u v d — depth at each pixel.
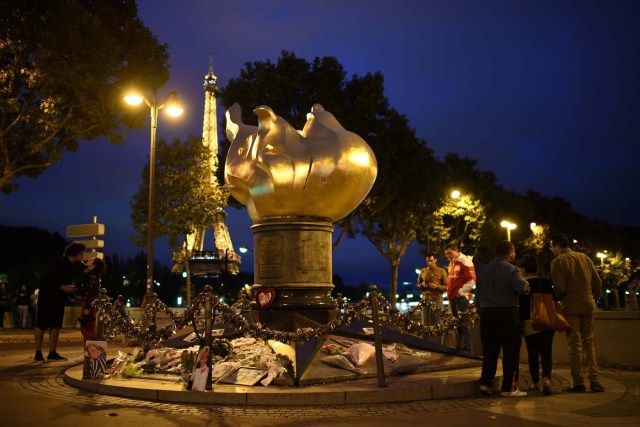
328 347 9.37
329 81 31.95
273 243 11.26
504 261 8.38
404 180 35.28
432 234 41.66
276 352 8.92
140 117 25.14
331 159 11.07
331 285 11.40
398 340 10.63
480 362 10.35
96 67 22.44
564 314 8.76
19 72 22.14
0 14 20.58
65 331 27.66
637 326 11.35
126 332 10.17
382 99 33.28
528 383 9.44
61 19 21.33
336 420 6.60
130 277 76.75
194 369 8.04
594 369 8.70
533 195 67.94
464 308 11.59
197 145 31.69
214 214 32.66
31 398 8.07
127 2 25.66
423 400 7.89
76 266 12.56
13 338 21.92
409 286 80.12
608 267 67.81
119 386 8.32
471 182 45.78
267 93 31.39
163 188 31.50
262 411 7.14
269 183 11.16
